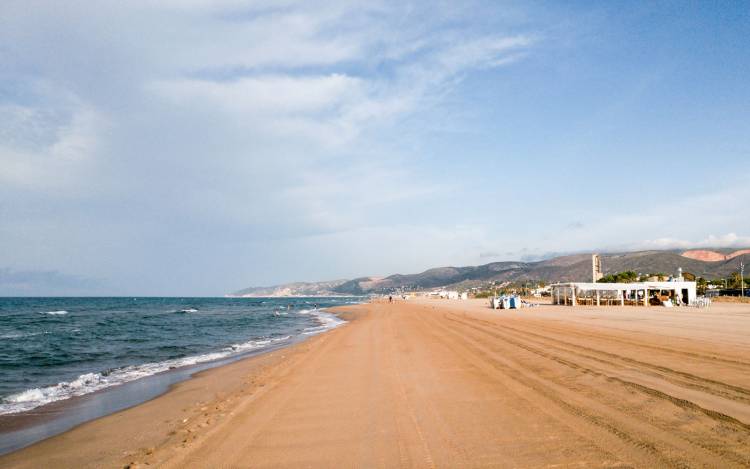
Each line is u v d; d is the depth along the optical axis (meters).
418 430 6.77
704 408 7.09
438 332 24.12
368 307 90.25
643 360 12.33
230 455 6.20
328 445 6.36
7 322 50.47
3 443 8.16
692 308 51.62
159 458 6.34
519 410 7.55
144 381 14.35
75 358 20.77
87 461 6.76
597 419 6.76
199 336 32.44
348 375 12.12
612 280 105.31
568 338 18.92
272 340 27.97
